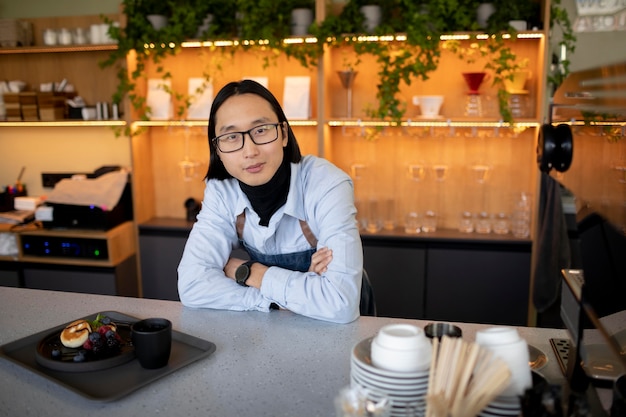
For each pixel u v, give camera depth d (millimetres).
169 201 3941
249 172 1610
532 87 3350
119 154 3922
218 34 3355
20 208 3910
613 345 900
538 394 908
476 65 3395
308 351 1343
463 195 3564
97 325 1412
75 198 3504
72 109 3672
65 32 3557
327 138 3449
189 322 1544
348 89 3404
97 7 3729
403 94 3512
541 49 3092
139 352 1229
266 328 1491
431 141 3541
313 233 1808
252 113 1569
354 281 1576
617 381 963
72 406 1111
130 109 3527
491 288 3281
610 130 939
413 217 3457
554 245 3014
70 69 3832
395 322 1527
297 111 3457
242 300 1616
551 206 3000
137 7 3443
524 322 3279
